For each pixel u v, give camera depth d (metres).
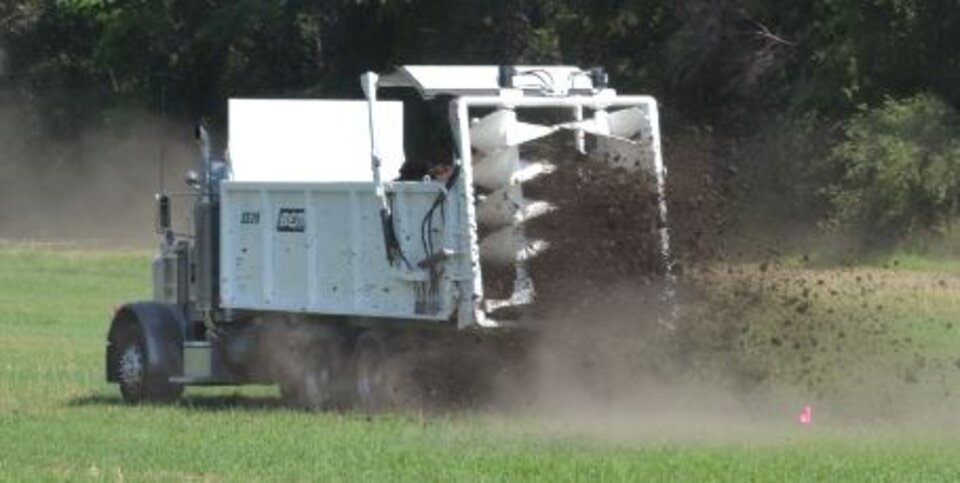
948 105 121.69
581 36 150.75
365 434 42.06
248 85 173.38
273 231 51.78
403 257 47.72
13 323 85.31
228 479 34.97
